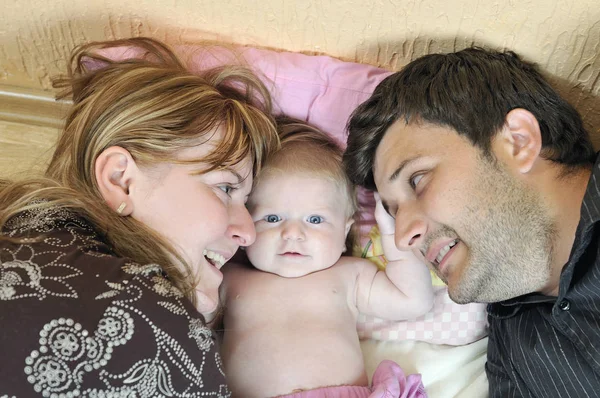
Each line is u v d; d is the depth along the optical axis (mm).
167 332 740
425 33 1089
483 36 1069
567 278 880
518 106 948
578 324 929
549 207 925
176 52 1135
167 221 890
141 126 912
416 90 971
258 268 1145
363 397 1019
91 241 821
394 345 1193
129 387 704
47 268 734
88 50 1099
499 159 925
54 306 695
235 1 1094
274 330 1080
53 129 1282
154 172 895
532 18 1016
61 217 845
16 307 688
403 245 975
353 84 1126
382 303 1159
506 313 1080
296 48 1157
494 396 1097
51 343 676
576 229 896
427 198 932
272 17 1110
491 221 914
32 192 876
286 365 1044
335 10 1078
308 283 1127
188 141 917
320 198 1115
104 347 694
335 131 1175
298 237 1104
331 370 1045
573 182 947
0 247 765
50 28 1188
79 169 931
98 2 1134
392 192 990
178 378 747
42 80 1275
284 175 1110
